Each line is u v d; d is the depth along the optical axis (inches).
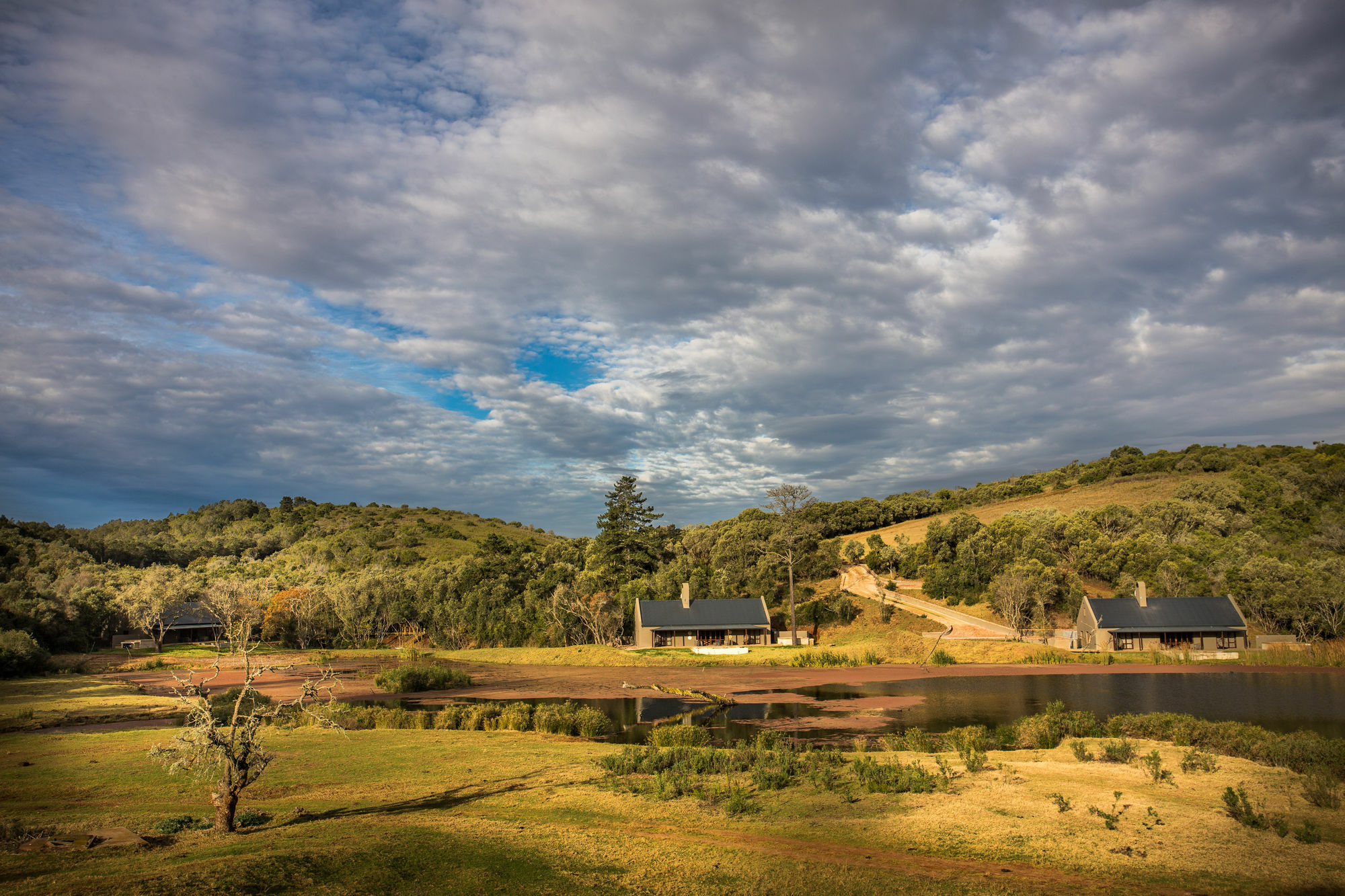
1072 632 2871.6
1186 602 2787.9
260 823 661.9
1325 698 1611.7
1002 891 477.7
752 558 4180.6
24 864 511.5
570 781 834.2
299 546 5930.1
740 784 796.0
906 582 3890.3
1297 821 613.3
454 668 2541.8
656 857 555.2
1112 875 505.7
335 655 3117.6
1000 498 5570.9
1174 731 993.5
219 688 2036.2
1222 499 3799.2
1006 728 1195.3
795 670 2393.0
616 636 3518.7
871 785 754.8
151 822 657.6
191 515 7731.3
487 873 513.3
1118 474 5226.4
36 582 3518.7
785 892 487.2
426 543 6067.9
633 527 4365.2
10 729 1317.7
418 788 808.9
